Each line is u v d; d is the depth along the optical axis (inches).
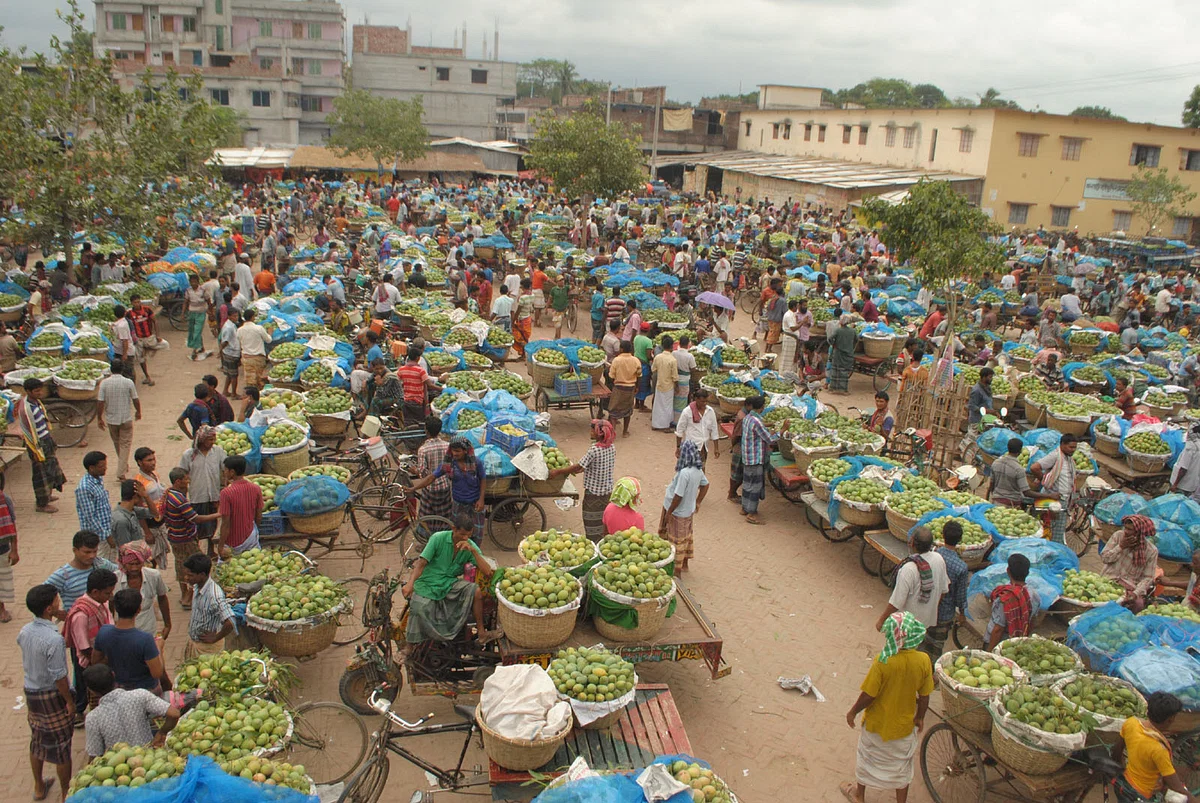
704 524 546.0
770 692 376.8
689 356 713.6
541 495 485.4
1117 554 413.7
